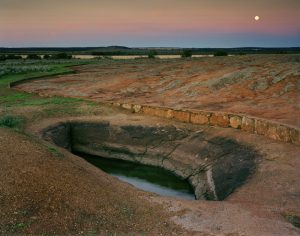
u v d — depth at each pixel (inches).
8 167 364.5
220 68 1248.2
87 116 786.2
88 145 739.4
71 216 309.7
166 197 392.5
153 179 604.1
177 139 671.8
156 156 669.3
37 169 372.2
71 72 1534.2
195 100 871.7
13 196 318.7
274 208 354.0
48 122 736.3
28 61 2541.8
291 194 386.6
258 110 727.1
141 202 363.3
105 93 1031.0
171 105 829.2
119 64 1863.9
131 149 699.4
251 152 539.5
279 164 474.6
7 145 430.3
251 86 942.4
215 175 543.8
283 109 718.5
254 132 604.4
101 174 454.6
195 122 698.2
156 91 1023.0
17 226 287.0
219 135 627.8
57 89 1115.3
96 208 329.1
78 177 386.6
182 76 1190.9
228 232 301.6
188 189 562.6
